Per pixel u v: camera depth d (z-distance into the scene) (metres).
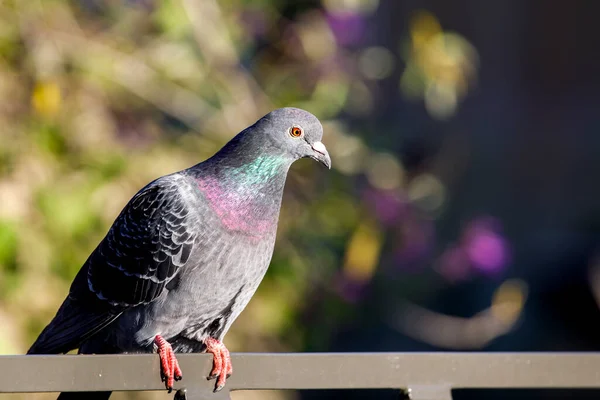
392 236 11.36
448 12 18.05
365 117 12.00
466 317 14.67
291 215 10.80
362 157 11.02
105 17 10.52
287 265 10.51
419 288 12.07
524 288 12.82
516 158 18.14
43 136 9.51
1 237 8.90
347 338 14.30
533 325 15.68
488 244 11.88
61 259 9.42
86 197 9.40
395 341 14.48
